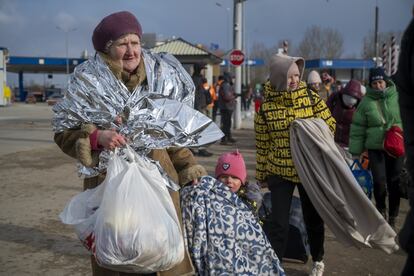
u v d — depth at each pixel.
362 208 3.92
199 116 2.87
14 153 11.06
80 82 2.69
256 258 3.10
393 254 4.84
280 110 3.99
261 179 4.13
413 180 2.03
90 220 2.54
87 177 2.73
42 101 60.28
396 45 18.97
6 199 6.76
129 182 2.50
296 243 4.48
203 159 10.38
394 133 5.23
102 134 2.61
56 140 2.78
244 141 14.09
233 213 3.10
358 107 5.64
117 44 2.71
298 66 4.09
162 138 2.76
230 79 13.34
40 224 5.62
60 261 4.54
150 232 2.41
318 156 3.89
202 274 2.99
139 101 2.73
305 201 4.04
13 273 4.24
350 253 4.88
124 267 2.46
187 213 3.03
